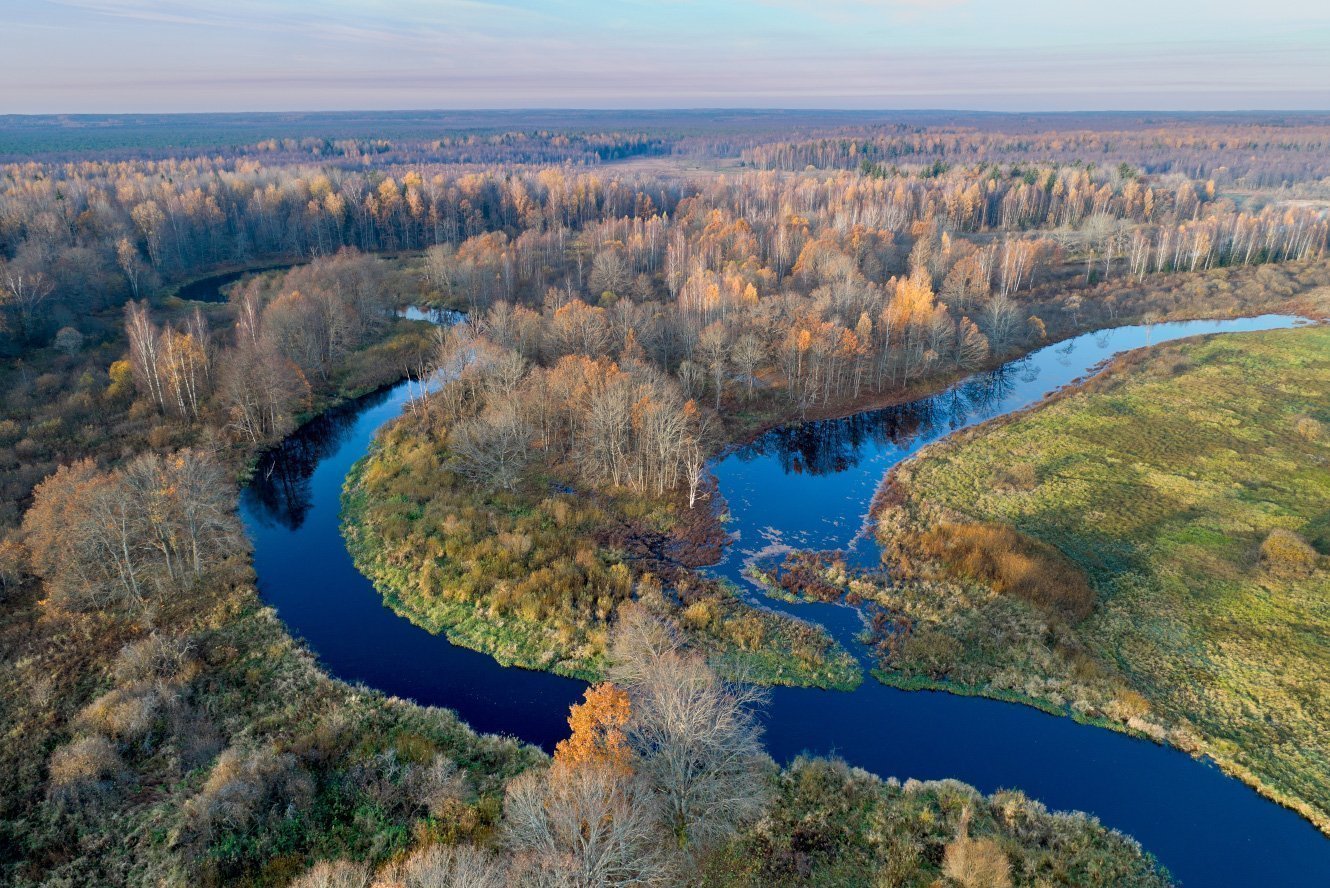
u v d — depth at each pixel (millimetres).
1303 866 35750
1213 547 61781
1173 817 38281
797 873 34000
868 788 38781
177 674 45344
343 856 33844
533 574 56250
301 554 61906
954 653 49531
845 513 69625
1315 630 51625
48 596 51438
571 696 46375
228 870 33125
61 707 42844
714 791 34594
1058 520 66375
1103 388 97062
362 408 93062
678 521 66812
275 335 91375
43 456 70812
